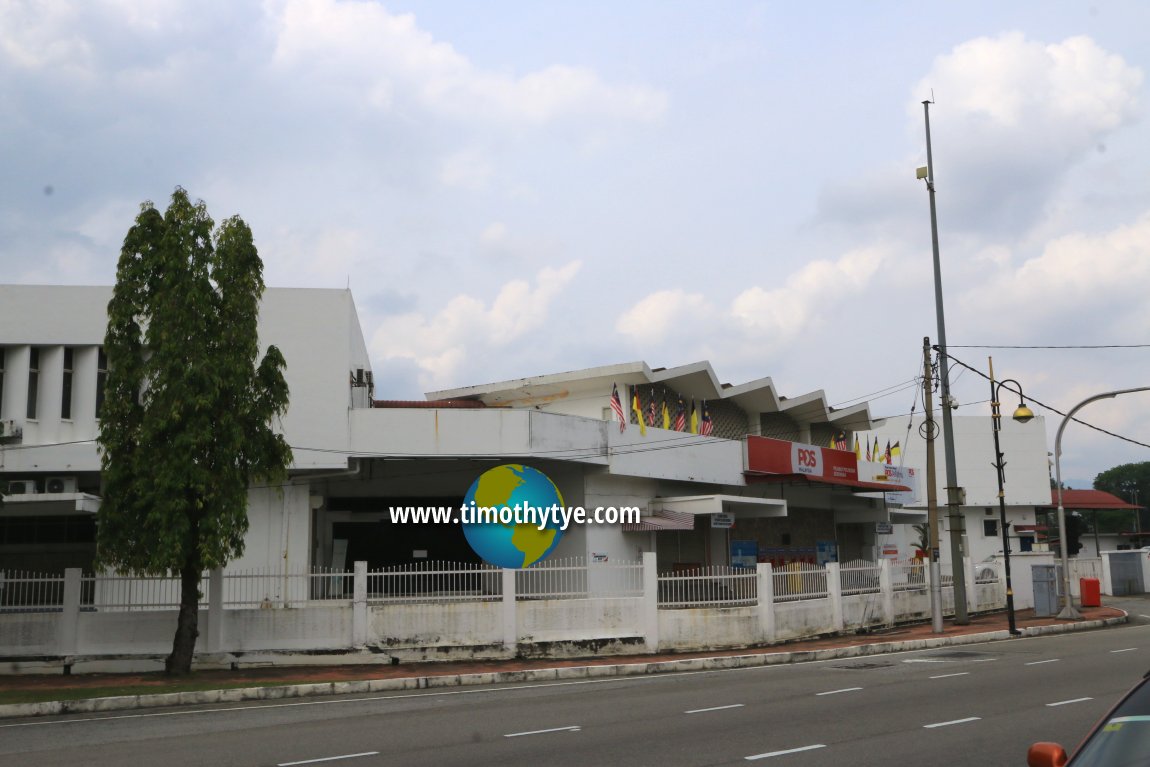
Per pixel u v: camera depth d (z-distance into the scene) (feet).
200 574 61.00
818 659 67.92
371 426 84.07
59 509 76.07
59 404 78.18
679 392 110.32
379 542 97.19
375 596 67.36
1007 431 212.43
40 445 77.61
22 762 34.14
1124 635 81.82
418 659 66.59
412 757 32.94
